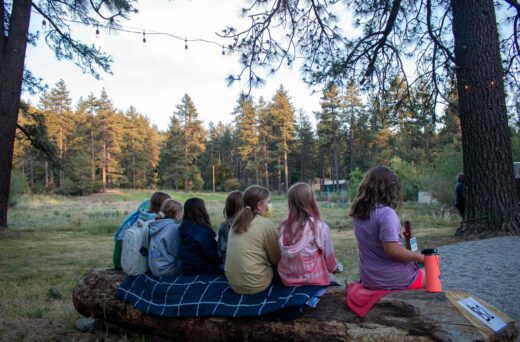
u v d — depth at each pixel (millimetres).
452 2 10094
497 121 9430
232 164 99500
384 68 12461
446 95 12109
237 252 3461
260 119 71562
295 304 3170
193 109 79000
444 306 2891
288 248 3324
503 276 5758
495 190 9320
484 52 9516
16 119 14516
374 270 3188
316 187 89125
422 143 52469
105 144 70875
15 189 34719
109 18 11797
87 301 4438
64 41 15055
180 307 3688
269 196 3756
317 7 10891
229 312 3439
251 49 10312
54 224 20891
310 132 78250
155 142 87125
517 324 3914
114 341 4062
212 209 32250
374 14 12172
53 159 19062
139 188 83562
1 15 13914
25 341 4117
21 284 6836
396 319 2908
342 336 2992
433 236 10578
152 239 4215
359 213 3240
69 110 68562
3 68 13984
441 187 20797
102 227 17828
